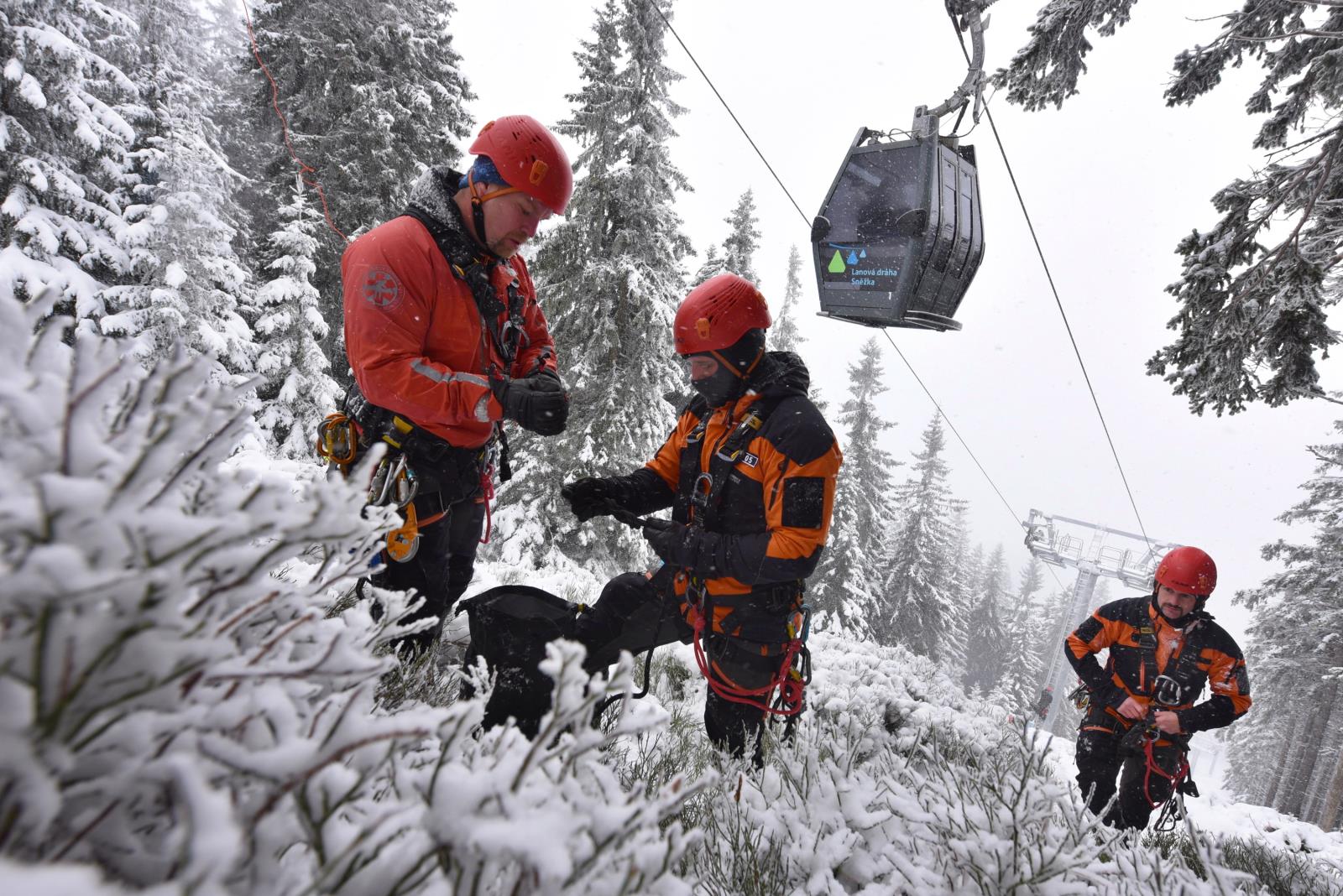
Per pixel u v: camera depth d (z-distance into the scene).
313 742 0.61
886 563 34.62
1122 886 1.68
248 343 15.10
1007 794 1.91
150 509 0.52
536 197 2.40
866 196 6.53
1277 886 3.32
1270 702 26.73
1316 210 5.91
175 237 14.38
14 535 0.45
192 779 0.49
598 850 0.71
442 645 3.09
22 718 0.44
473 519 2.88
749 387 2.57
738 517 2.48
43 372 0.61
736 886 1.74
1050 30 5.90
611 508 2.69
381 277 2.29
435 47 19.98
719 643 2.58
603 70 15.69
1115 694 3.87
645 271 15.39
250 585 0.64
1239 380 6.25
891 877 1.84
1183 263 6.24
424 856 0.64
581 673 0.75
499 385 2.32
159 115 18.16
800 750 2.51
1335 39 5.95
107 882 0.49
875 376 32.12
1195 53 6.17
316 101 17.64
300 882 0.64
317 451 2.50
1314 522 22.78
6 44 12.95
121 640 0.48
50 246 12.90
